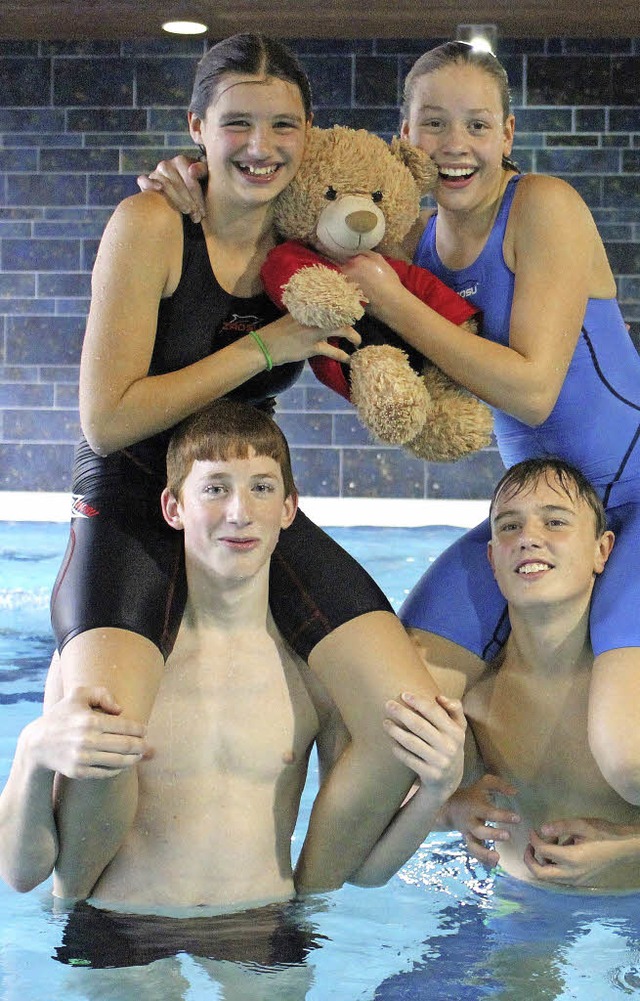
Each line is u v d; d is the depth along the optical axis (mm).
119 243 2051
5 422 6676
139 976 1713
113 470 2189
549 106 6465
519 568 2117
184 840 1971
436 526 5996
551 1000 1661
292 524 2150
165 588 2033
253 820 1998
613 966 1784
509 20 6172
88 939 1841
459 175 2246
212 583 1993
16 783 1865
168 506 2041
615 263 6477
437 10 6066
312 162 2102
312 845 2059
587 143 6461
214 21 6219
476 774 2311
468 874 2213
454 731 1911
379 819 2021
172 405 2021
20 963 1753
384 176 2121
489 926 1946
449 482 6531
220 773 1988
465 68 2223
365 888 2107
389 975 1740
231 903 1984
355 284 2107
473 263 2293
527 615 2145
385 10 6086
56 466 6672
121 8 6082
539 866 2096
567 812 2193
